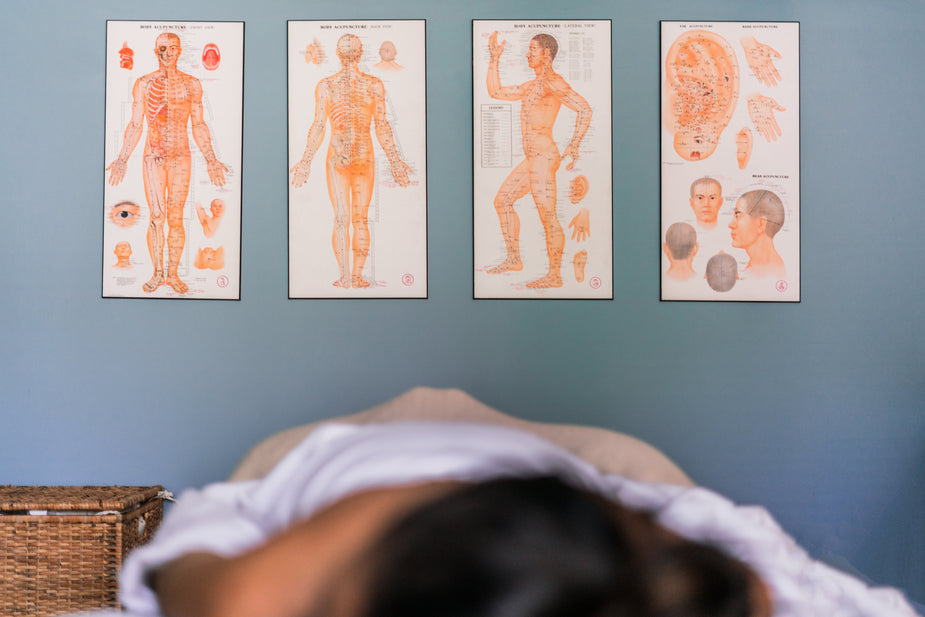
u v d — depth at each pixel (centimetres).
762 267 266
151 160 266
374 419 92
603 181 265
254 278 265
